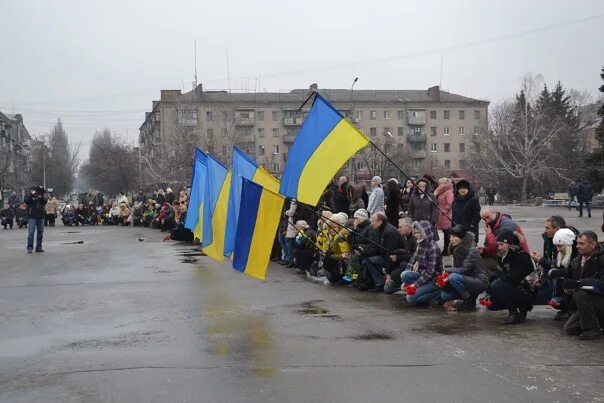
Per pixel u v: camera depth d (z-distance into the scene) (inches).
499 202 2487.7
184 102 3068.4
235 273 517.7
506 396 207.5
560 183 2380.7
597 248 288.7
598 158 1641.2
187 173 2365.9
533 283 314.3
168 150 2593.5
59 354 268.7
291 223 509.7
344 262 440.8
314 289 434.3
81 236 996.6
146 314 352.8
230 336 295.3
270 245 408.5
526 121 2233.0
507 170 2236.7
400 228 418.0
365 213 438.0
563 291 315.6
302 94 3789.4
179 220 853.2
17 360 260.5
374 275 422.0
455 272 355.6
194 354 263.9
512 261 318.7
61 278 502.3
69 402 207.9
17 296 418.9
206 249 533.0
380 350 266.2
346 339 286.4
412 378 227.0
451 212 555.5
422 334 295.7
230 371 238.4
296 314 346.3
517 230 364.5
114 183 3518.7
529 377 227.5
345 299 394.0
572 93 2743.6
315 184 430.3
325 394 210.8
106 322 333.1
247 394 212.1
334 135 432.8
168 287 448.8
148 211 1230.3
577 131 2647.6
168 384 223.9
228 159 2410.2
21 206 1408.7
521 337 288.8
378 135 3725.4
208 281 475.2
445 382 222.1
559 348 267.9
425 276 363.6
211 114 3469.5
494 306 325.1
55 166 4037.9
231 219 488.7
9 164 2918.3
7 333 310.8
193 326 318.7
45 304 388.5
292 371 237.1
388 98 3821.4
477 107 3843.5
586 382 221.5
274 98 3690.9
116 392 216.5
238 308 366.3
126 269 553.3
